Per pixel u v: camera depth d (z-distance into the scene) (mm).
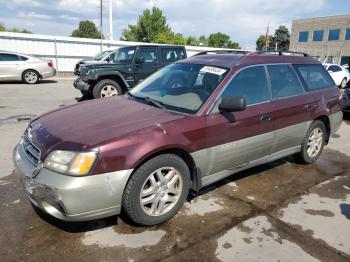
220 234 3037
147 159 2904
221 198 3746
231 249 2830
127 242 2857
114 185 2693
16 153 3143
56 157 2635
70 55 22609
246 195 3854
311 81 4809
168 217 3186
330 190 4098
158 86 4074
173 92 3805
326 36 46812
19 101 9742
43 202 2672
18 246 2744
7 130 6246
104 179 2643
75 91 12805
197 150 3223
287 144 4383
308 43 49438
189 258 2691
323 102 4781
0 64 14195
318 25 47688
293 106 4250
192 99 3496
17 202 3453
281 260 2721
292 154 4652
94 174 2600
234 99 3232
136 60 9711
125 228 3064
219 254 2760
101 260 2623
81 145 2645
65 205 2562
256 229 3145
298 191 4031
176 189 3211
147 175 2902
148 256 2691
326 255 2805
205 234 3029
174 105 3512
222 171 3627
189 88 3748
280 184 4211
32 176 2689
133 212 2916
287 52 4711
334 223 3320
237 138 3578
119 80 9617
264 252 2811
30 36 20812
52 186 2549
